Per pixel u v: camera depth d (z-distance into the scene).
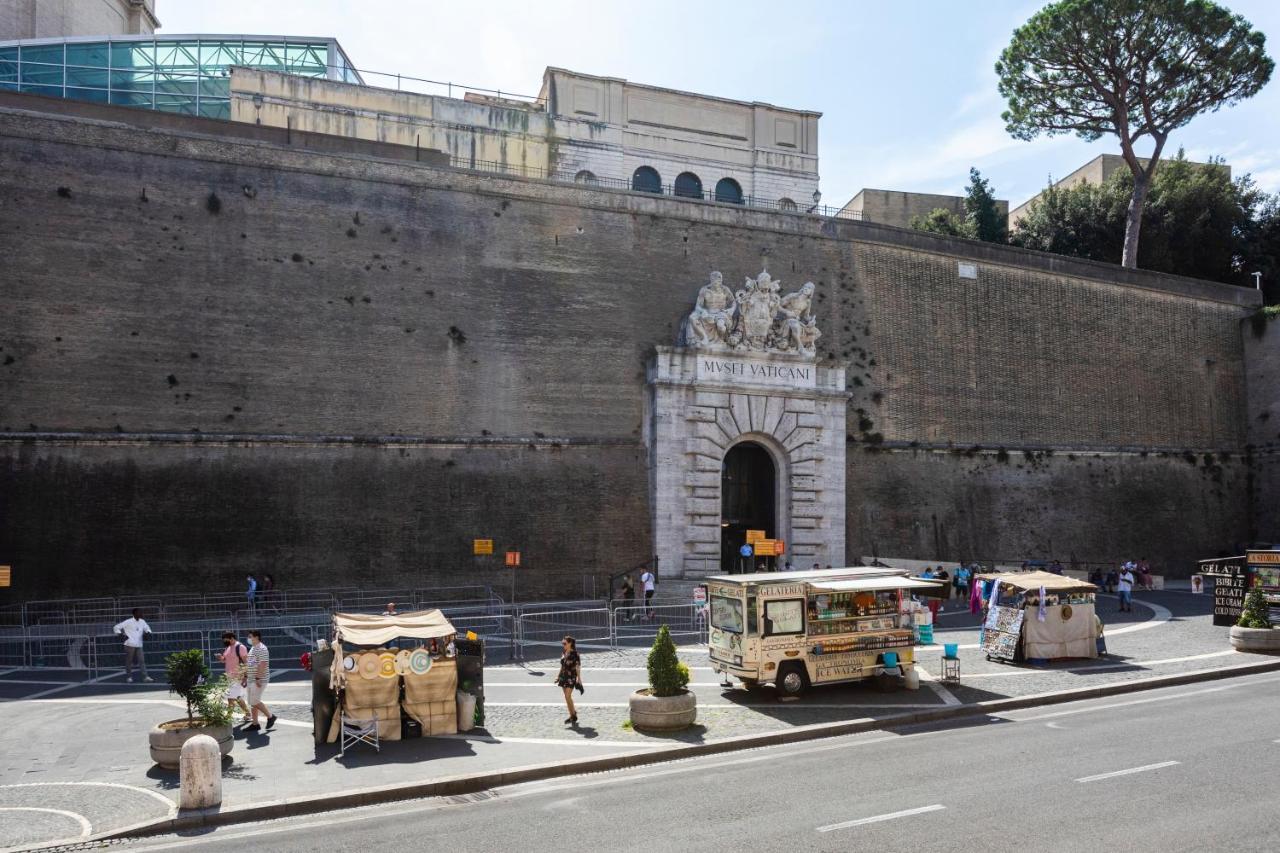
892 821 11.66
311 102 42.06
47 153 29.95
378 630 16.47
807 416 38.41
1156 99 49.00
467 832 11.65
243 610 29.91
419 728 16.39
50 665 23.75
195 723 15.02
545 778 14.27
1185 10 45.72
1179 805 12.12
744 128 51.03
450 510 33.22
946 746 15.65
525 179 36.22
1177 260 55.81
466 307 34.59
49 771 14.47
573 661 17.45
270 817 12.59
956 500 41.69
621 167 47.81
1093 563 44.22
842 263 41.25
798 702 18.98
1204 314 49.91
